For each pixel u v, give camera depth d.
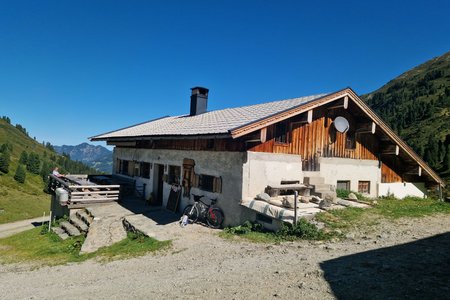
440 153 44.28
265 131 10.66
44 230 14.84
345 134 14.56
